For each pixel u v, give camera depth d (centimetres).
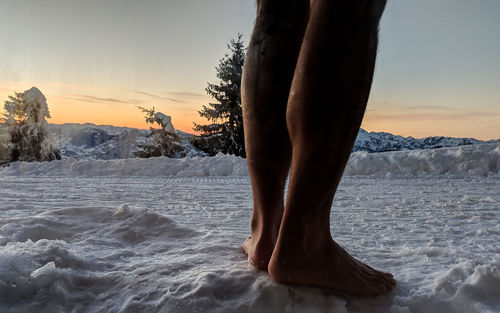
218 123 2017
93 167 915
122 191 561
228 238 204
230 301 128
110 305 128
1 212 351
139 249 188
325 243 133
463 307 131
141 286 136
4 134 2000
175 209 395
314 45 118
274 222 150
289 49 139
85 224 217
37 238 198
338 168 125
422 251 193
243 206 418
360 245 228
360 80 120
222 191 571
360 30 119
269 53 140
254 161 146
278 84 139
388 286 138
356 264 141
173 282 136
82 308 128
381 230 286
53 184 658
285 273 132
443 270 162
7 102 2017
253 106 142
